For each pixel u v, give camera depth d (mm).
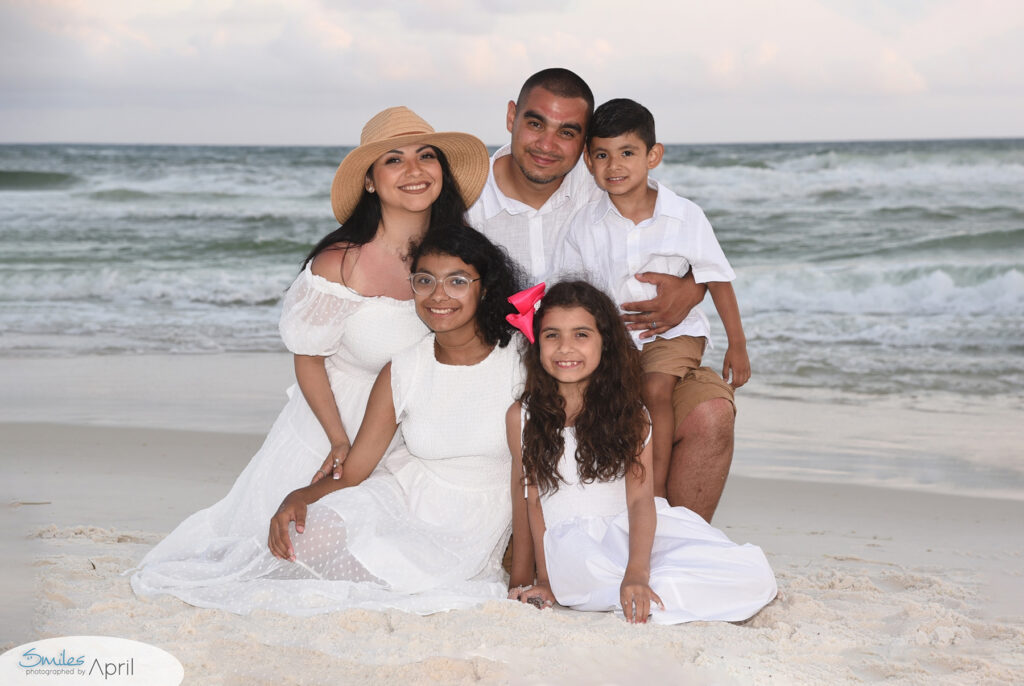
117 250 16500
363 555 3275
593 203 4191
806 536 4750
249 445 6387
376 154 3484
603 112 3918
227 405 7559
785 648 2854
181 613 3012
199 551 3535
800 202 19266
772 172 19953
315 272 3557
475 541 3508
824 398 7949
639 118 3883
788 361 9203
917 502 5371
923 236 15539
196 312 12172
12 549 3500
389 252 3645
